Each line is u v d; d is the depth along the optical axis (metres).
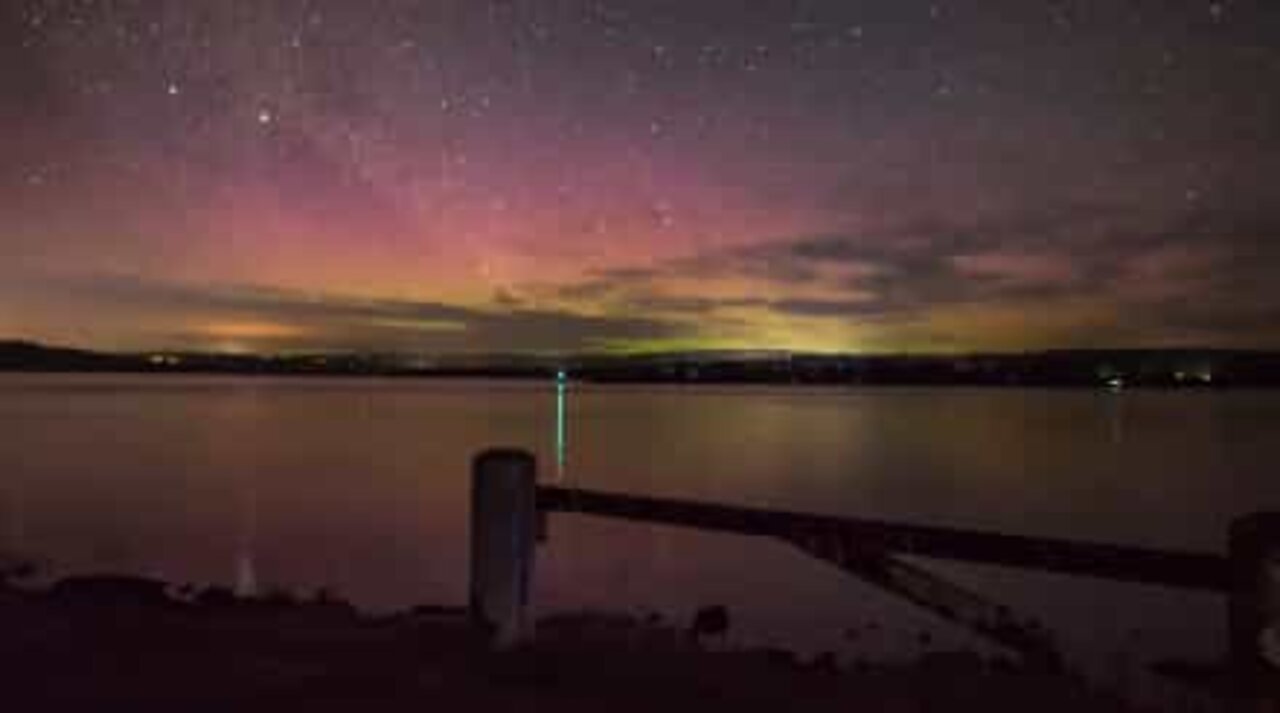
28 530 19.52
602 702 3.53
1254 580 1.72
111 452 44.72
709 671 4.27
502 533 3.64
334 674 3.76
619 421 93.12
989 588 14.52
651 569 16.38
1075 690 4.50
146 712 3.34
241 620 5.11
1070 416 114.12
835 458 46.88
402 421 86.25
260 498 26.50
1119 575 2.33
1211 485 33.88
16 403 119.62
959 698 4.41
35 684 3.70
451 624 4.69
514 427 77.12
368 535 19.77
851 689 4.36
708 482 33.88
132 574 14.32
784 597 13.82
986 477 36.94
